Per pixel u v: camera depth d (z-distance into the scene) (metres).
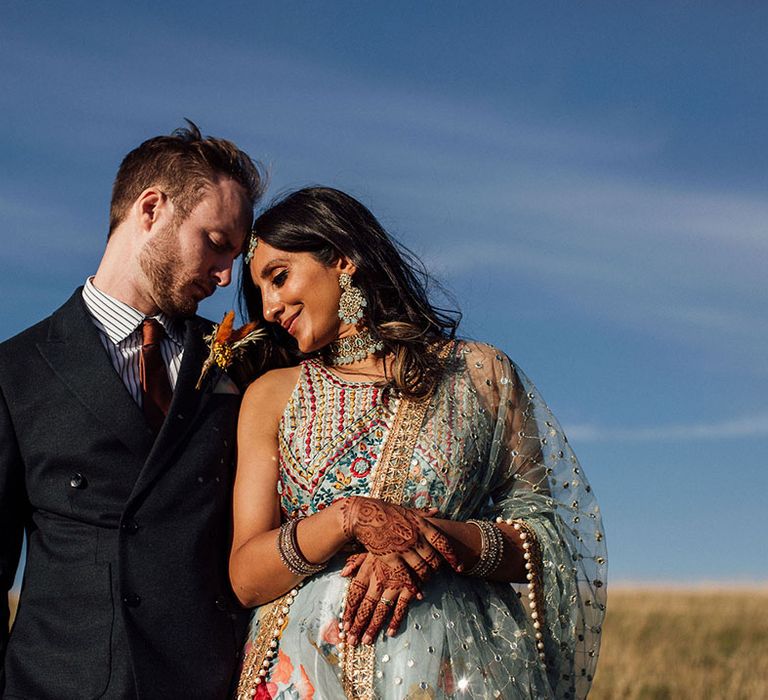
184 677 3.65
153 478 3.78
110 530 3.74
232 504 3.99
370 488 3.86
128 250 4.08
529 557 3.90
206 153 4.14
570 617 3.96
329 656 3.66
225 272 4.16
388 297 4.19
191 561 3.77
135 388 3.99
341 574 3.76
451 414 4.01
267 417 4.05
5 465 3.78
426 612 3.71
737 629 18.61
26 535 3.91
